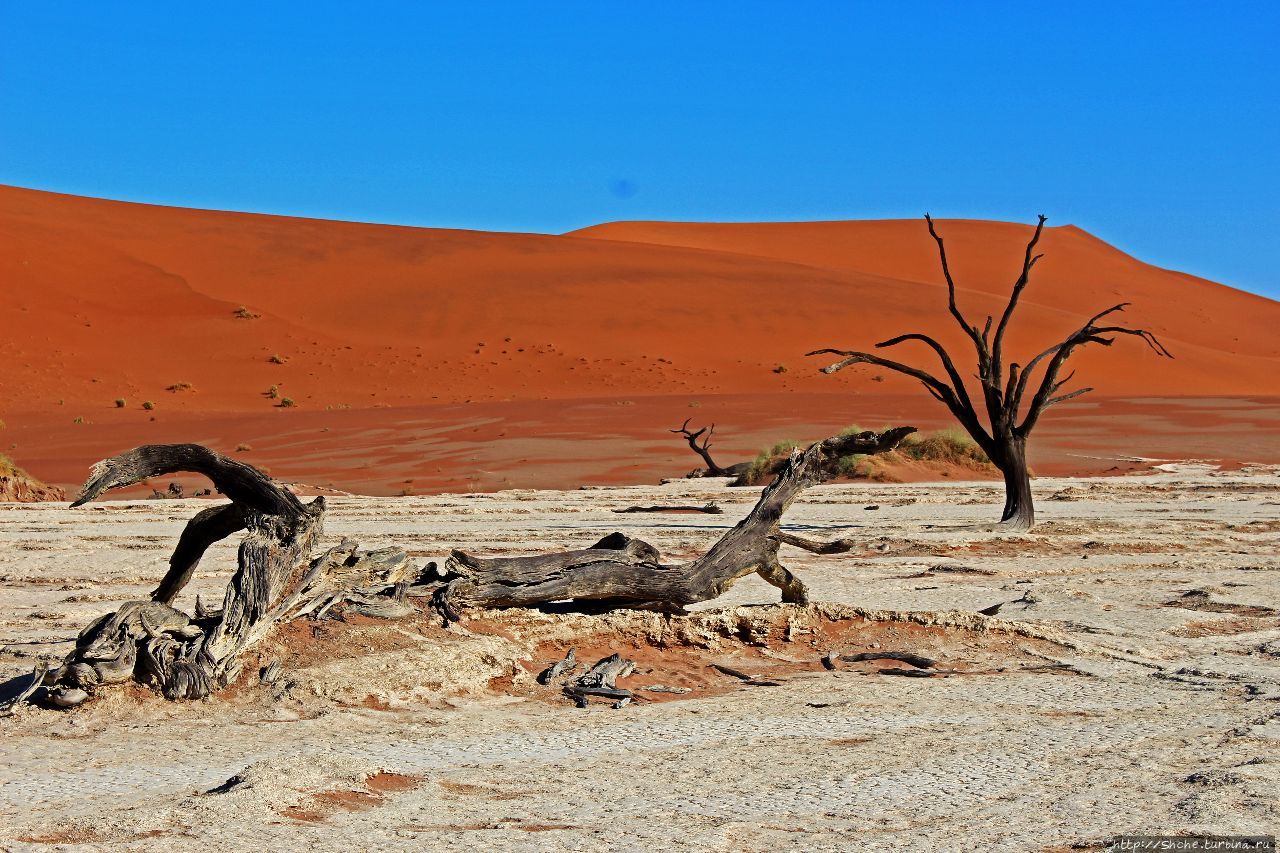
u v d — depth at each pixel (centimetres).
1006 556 2292
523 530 2712
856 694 1191
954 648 1391
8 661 1316
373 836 732
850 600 1747
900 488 3947
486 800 826
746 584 1898
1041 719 1076
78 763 917
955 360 10544
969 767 909
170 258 12206
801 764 925
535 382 9306
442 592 1302
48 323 9569
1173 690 1191
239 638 1127
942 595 1798
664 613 1407
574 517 3116
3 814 780
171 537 2697
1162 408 7356
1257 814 768
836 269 13938
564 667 1245
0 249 10844
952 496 3625
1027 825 758
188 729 1021
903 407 7481
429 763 928
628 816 786
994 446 2650
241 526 1233
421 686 1146
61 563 2253
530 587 1344
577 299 11425
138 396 8300
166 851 695
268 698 1090
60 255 11206
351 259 12656
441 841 723
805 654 1388
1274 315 16462
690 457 5422
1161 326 14188
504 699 1166
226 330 9994
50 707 1062
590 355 9994
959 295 12650
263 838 722
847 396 8300
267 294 11488
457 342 10256
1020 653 1373
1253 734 994
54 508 3559
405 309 11081
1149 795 820
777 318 11300
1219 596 1780
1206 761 909
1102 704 1134
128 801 812
